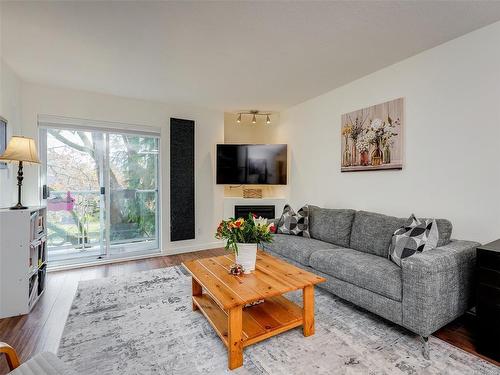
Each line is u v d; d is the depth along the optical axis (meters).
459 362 1.73
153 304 2.55
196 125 4.64
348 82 3.50
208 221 4.78
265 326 1.91
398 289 1.97
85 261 3.83
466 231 2.39
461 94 2.40
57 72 3.12
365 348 1.87
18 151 2.55
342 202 3.66
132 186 4.25
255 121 5.19
